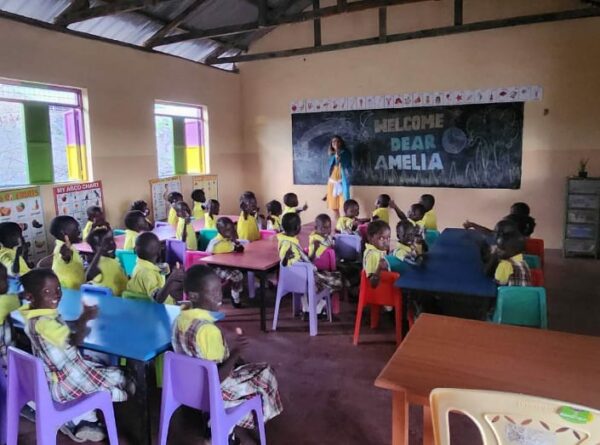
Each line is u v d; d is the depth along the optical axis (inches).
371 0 202.2
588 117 231.5
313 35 280.5
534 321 94.2
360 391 106.9
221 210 294.7
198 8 232.8
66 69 194.2
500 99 244.8
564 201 239.8
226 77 294.2
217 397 71.0
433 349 64.9
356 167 280.7
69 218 129.4
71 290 108.7
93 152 209.0
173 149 263.9
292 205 217.5
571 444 40.3
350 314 157.3
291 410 99.3
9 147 180.9
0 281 88.6
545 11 231.1
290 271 139.7
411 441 87.3
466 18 245.8
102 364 87.4
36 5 179.8
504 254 107.8
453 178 259.8
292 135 296.4
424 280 110.8
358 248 166.6
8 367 74.5
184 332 74.9
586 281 191.2
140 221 151.7
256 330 144.2
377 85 269.4
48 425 70.7
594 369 59.2
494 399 42.5
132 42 228.8
